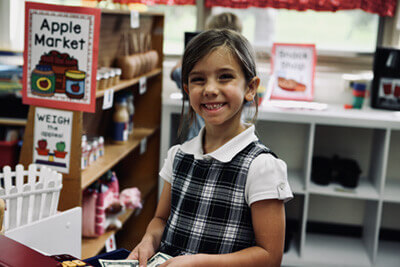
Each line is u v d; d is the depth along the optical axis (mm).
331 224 3834
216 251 1124
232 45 1131
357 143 3688
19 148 2709
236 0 3549
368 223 3514
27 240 1585
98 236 2471
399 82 3375
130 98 3088
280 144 3779
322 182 3369
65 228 1753
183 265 1021
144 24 3205
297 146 3758
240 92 1136
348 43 3779
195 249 1144
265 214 1097
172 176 1261
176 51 3906
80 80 2104
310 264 3287
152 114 3338
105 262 1098
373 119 3127
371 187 3418
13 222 1544
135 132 3219
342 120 3146
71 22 2086
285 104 3365
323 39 3793
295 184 3375
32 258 821
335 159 3518
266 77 3729
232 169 1144
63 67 2119
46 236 1666
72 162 2154
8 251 838
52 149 2180
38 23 2125
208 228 1138
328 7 3492
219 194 1141
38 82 2158
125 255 1205
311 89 3529
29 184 1577
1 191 1480
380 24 3701
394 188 3459
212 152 1183
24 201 1570
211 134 1225
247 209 1127
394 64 3355
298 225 3680
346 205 3795
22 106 2652
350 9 3496
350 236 3803
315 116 3154
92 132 2652
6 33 3193
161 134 3297
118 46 2877
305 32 3789
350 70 3789
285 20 3779
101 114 2736
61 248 1748
